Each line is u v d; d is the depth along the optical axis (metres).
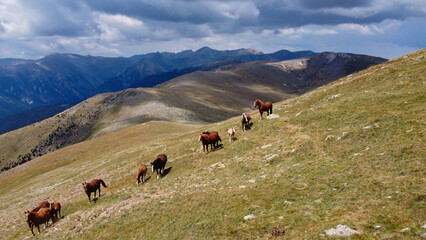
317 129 22.59
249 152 24.28
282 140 23.69
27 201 41.12
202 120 176.25
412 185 11.13
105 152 72.12
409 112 18.30
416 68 27.52
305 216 11.35
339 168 14.99
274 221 11.65
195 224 13.66
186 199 17.23
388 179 12.16
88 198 27.86
